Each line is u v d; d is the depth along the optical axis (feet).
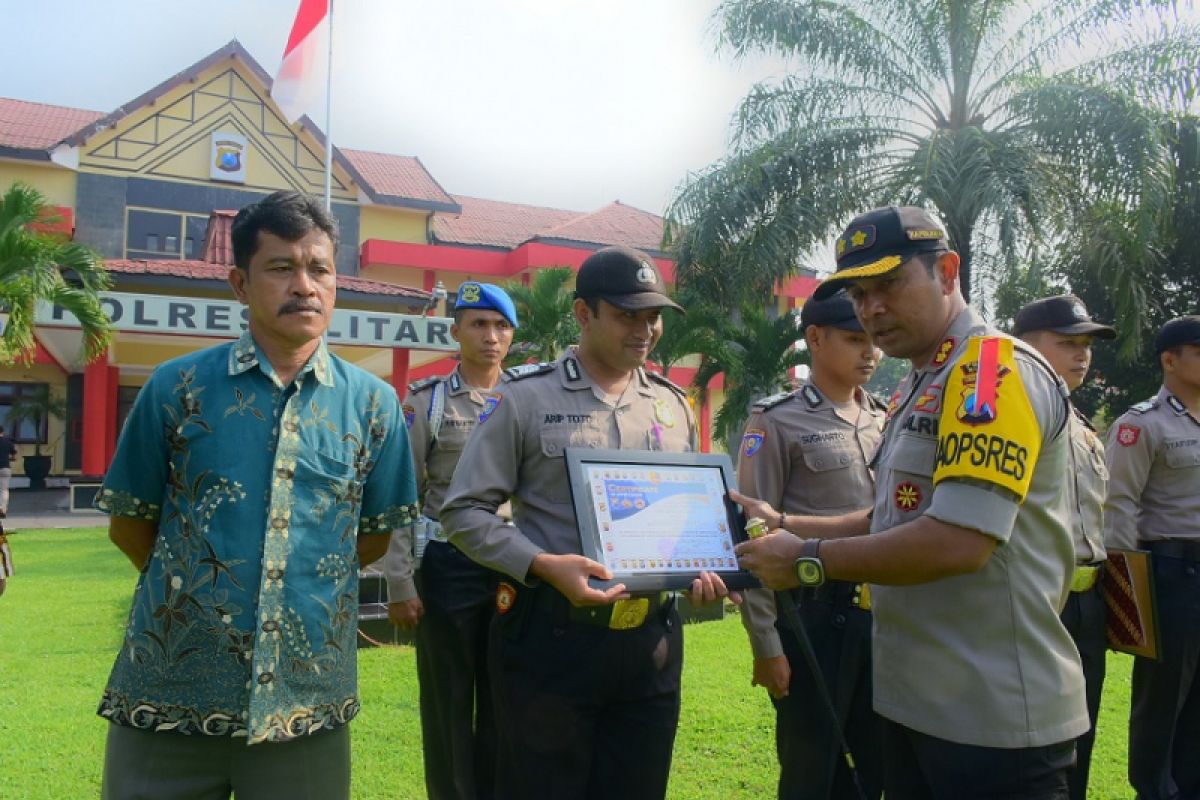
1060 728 6.35
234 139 72.64
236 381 6.68
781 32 39.04
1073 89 35.60
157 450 6.60
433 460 12.39
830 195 37.86
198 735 6.34
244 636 6.37
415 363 61.87
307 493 6.68
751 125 39.83
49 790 11.29
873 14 40.29
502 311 12.70
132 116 70.23
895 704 6.79
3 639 19.72
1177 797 11.89
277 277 6.63
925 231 6.75
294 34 53.88
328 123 55.93
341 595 6.83
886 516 6.91
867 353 10.54
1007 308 36.11
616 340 8.44
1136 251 34.32
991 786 6.27
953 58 38.63
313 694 6.62
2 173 67.10
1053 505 6.50
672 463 8.41
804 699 9.71
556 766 7.95
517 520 8.73
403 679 16.60
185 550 6.44
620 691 8.08
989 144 35.24
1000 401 6.09
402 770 12.36
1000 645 6.36
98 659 17.98
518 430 8.55
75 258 42.11
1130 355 36.27
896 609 6.77
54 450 73.15
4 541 13.28
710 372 49.47
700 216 39.55
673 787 11.75
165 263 51.78
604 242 78.84
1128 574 10.66
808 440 10.44
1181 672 11.91
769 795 11.50
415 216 78.64
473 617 11.46
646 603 8.07
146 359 62.75
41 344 61.00
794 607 8.13
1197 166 37.45
